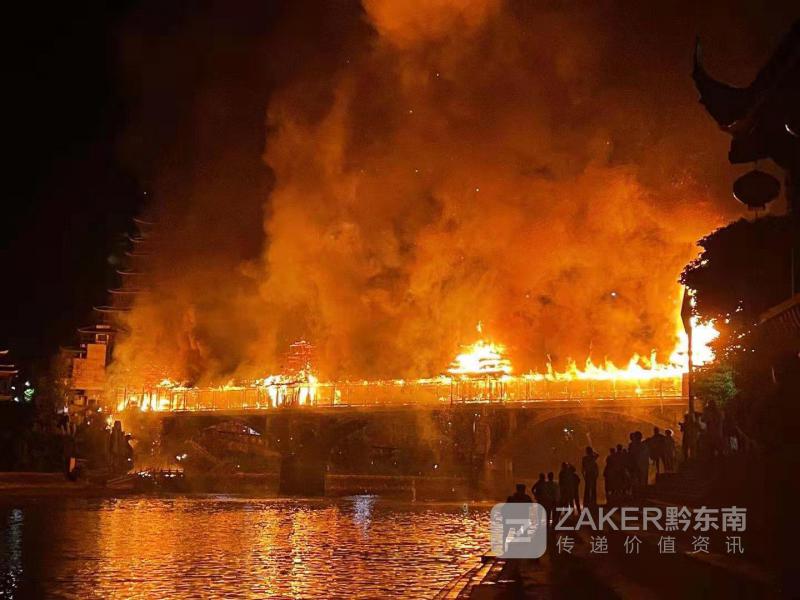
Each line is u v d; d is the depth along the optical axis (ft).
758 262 81.51
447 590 85.56
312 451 327.88
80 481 300.40
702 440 122.93
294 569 111.75
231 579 102.58
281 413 329.72
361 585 97.66
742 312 105.19
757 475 81.87
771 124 61.93
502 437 290.97
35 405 362.94
